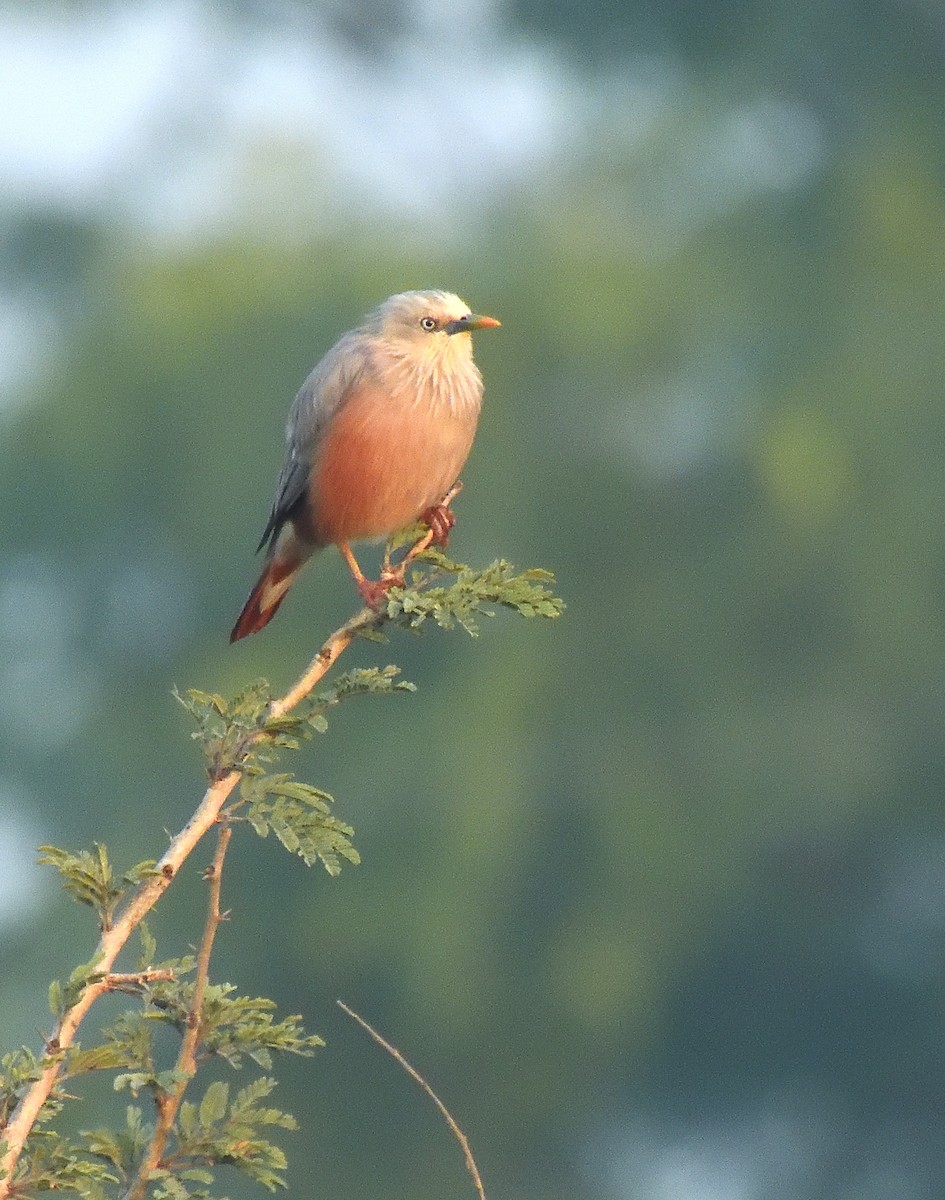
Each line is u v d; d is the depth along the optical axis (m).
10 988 21.25
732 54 25.06
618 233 25.22
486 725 21.27
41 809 23.28
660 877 21.27
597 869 21.28
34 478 24.33
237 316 24.28
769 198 25.00
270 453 23.53
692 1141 22.19
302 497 7.85
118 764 22.77
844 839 21.75
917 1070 22.00
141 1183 4.31
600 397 23.78
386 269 24.39
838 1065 22.06
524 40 25.80
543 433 23.80
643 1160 22.02
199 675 22.73
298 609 22.30
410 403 7.67
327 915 20.25
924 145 24.98
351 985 20.52
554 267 24.14
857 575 22.31
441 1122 20.47
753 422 23.19
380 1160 20.41
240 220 25.81
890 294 24.05
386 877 20.38
